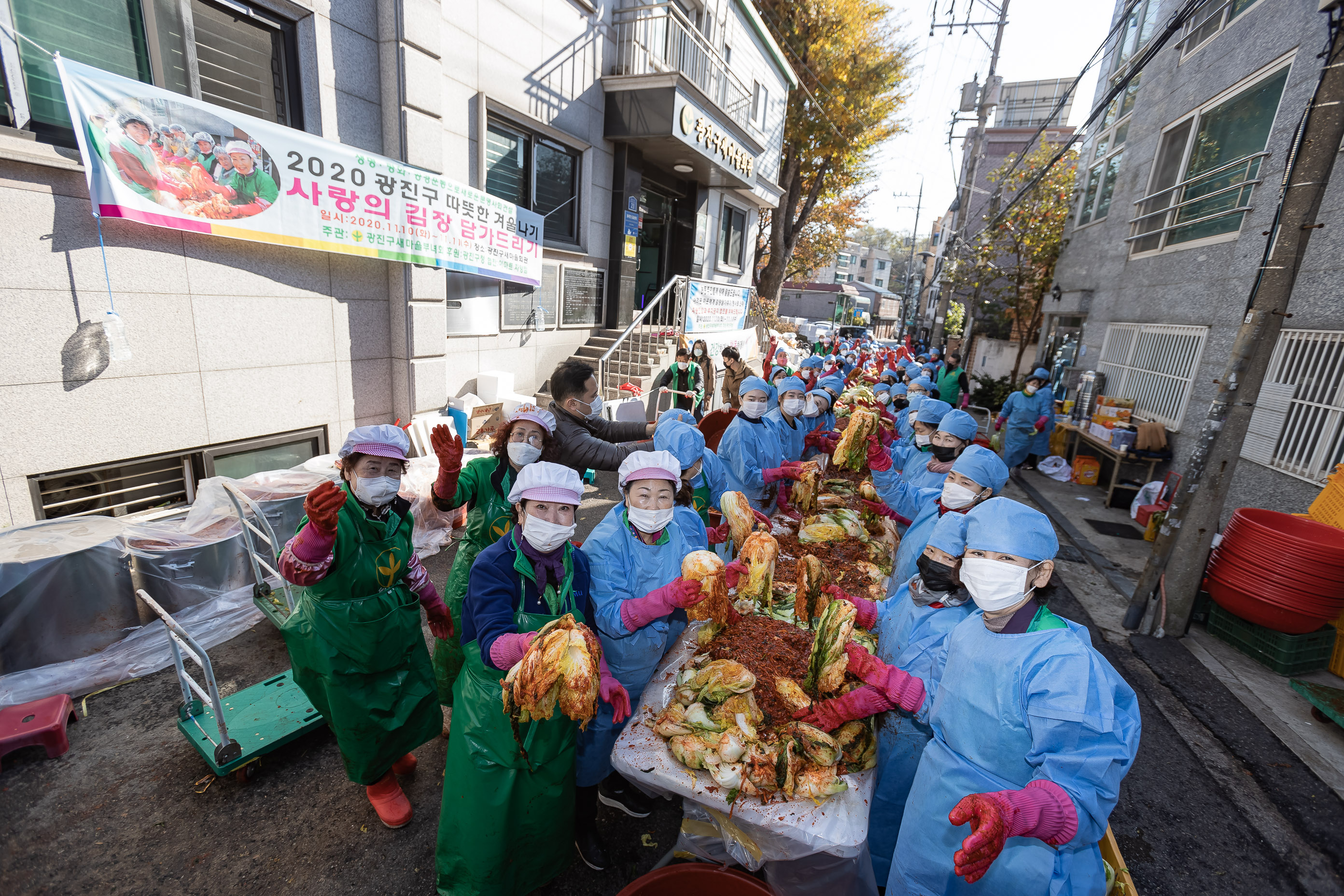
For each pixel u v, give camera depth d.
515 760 1.98
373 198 5.85
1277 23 6.89
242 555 4.04
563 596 2.12
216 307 5.01
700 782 1.83
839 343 19.78
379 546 2.42
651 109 9.50
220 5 4.89
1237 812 3.16
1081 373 11.52
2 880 2.34
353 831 2.65
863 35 18.75
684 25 10.18
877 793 2.23
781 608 2.69
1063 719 1.52
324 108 5.62
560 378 3.27
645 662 2.39
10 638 3.17
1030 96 30.39
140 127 4.20
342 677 2.34
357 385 6.34
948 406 4.20
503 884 2.12
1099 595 5.70
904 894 1.84
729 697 2.00
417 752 3.14
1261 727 3.83
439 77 6.39
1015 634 1.70
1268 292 4.36
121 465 4.64
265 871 2.44
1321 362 5.45
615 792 2.72
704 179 12.95
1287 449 5.73
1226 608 4.77
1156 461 7.98
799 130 19.55
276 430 5.65
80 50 4.20
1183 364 8.07
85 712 3.24
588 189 9.70
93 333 4.30
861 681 2.05
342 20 5.64
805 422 5.36
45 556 3.22
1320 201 4.13
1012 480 9.80
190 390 4.94
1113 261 10.85
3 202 3.80
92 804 2.70
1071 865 1.61
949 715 1.79
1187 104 8.85
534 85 8.21
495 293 8.07
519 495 2.01
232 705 3.14
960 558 2.06
